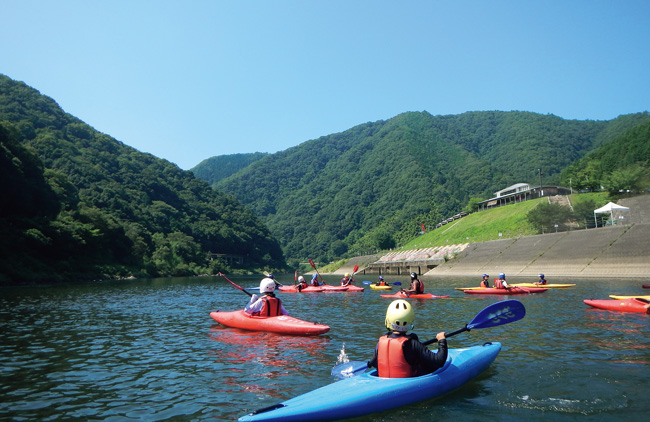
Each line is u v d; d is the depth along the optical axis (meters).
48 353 9.47
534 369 7.21
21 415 5.57
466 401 5.75
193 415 5.50
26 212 57.25
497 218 85.50
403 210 197.50
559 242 47.31
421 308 16.95
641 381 6.45
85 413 5.63
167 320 15.07
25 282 44.00
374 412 5.36
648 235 37.19
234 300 24.00
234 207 159.50
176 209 125.06
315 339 10.81
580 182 85.31
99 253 65.06
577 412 5.26
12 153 59.25
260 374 7.45
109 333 12.20
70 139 124.69
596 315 13.47
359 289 30.39
